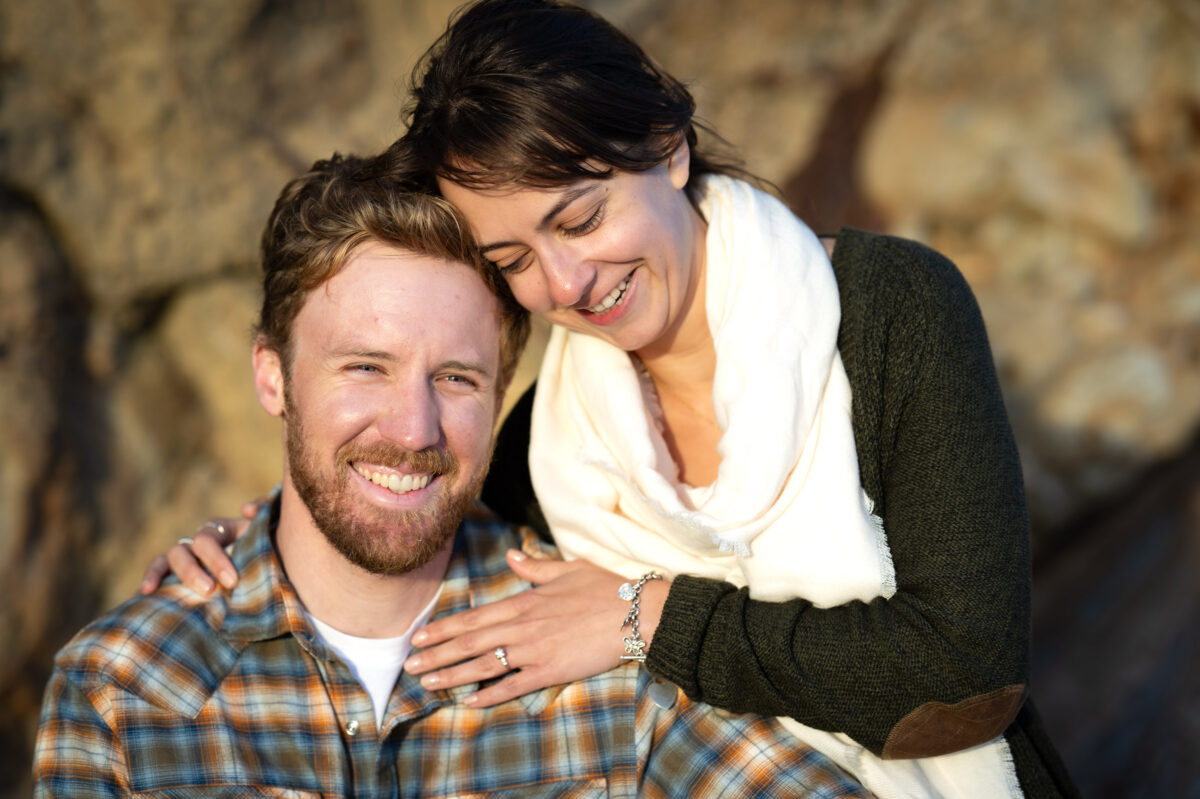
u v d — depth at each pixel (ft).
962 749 6.16
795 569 6.30
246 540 6.86
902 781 6.37
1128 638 14.61
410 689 6.70
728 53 16.43
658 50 16.08
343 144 14.70
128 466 14.16
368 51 14.93
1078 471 15.85
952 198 17.16
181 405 14.71
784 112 16.72
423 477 6.33
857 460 6.40
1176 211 16.97
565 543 7.22
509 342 6.77
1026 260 16.97
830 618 6.23
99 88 13.64
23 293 13.44
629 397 7.02
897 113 17.34
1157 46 16.98
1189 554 15.21
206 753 6.40
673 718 6.79
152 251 14.08
